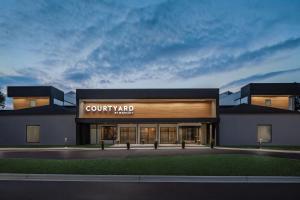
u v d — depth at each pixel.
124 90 33.66
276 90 41.72
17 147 30.77
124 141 38.16
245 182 12.06
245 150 27.06
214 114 33.84
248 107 35.28
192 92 33.72
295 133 33.88
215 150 26.89
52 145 33.50
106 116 34.44
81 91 33.72
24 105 44.09
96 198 9.30
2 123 34.91
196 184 11.59
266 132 34.16
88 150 27.42
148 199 9.16
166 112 34.69
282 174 12.99
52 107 37.16
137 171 13.60
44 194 9.82
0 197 9.43
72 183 11.79
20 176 13.05
